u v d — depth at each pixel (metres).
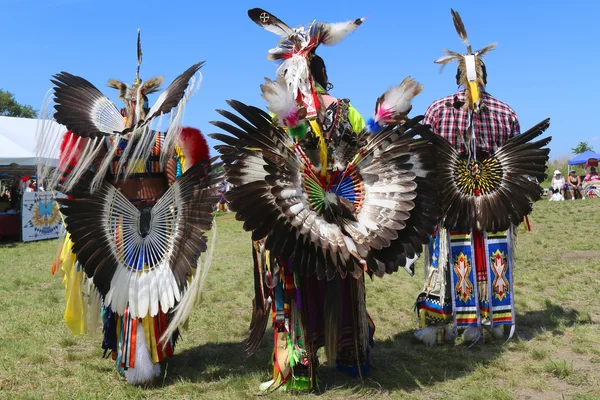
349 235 3.05
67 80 3.42
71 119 3.26
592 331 4.11
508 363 3.56
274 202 2.90
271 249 2.89
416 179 3.18
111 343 3.45
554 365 3.35
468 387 3.20
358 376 3.38
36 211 13.50
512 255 4.09
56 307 5.50
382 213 3.11
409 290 5.81
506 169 3.93
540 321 4.45
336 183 3.16
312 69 3.30
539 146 3.92
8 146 14.06
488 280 3.96
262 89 2.90
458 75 4.05
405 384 3.27
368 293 5.67
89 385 3.41
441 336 4.03
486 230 3.92
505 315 4.00
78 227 3.17
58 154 3.27
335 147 3.13
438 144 3.82
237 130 2.88
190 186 3.35
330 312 3.18
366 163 3.18
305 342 3.16
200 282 3.39
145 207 3.38
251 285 6.46
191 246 3.34
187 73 3.36
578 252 7.65
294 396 3.15
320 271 2.94
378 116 3.14
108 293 3.25
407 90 3.13
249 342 3.37
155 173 3.44
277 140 2.95
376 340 4.20
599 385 3.11
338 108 3.20
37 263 9.11
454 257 3.98
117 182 3.37
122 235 3.29
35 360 3.86
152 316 3.33
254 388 3.32
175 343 3.86
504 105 4.01
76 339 4.37
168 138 3.29
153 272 3.33
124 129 3.37
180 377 3.48
